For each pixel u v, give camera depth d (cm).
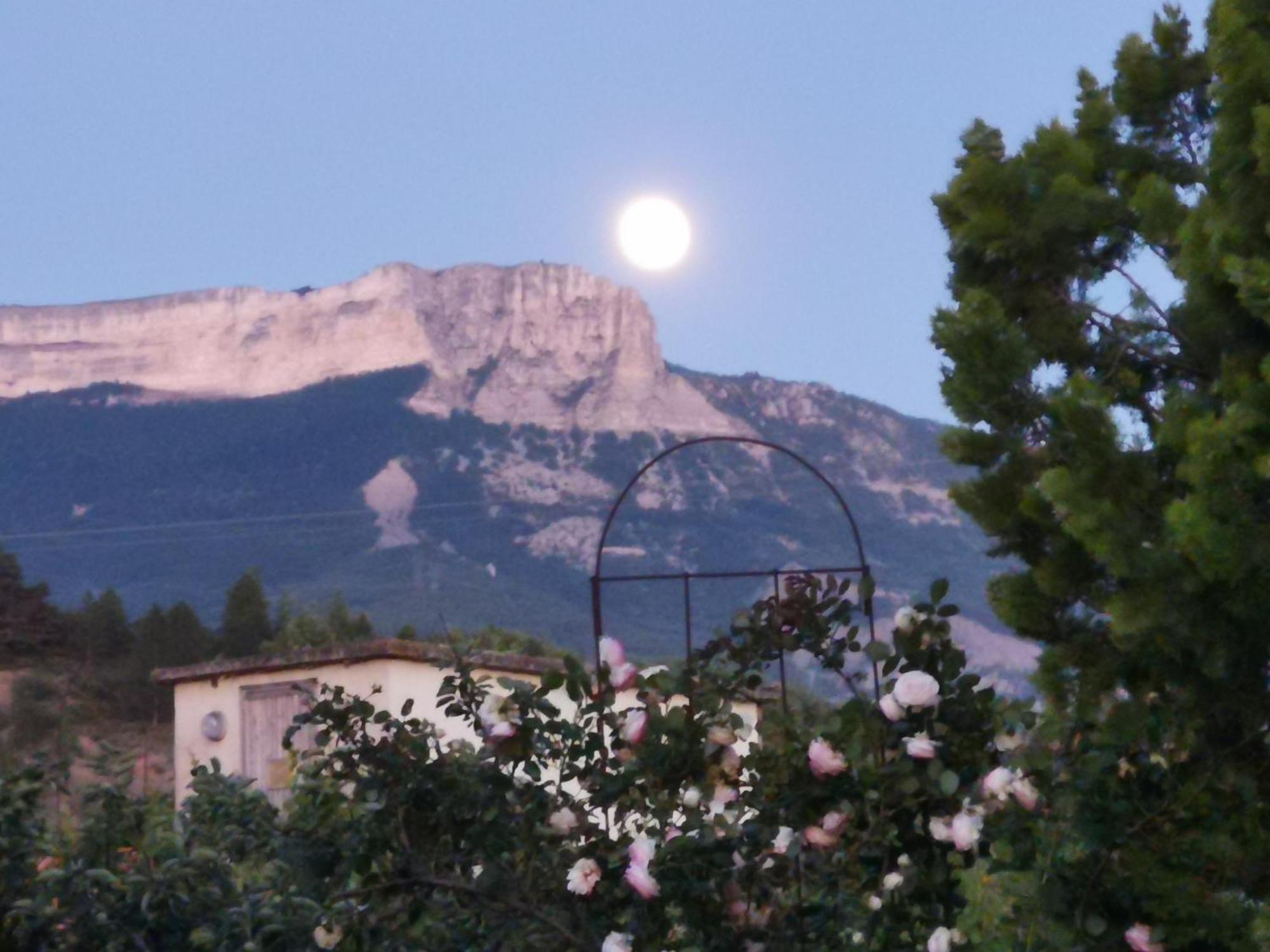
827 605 605
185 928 598
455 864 612
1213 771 572
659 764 591
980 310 744
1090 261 792
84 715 5809
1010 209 786
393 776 610
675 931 572
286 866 609
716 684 605
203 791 641
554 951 585
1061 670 718
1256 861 551
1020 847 539
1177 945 536
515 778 612
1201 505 616
